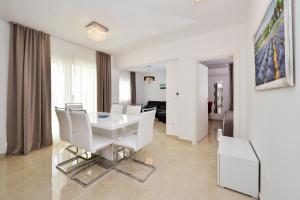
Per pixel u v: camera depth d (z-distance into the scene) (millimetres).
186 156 2668
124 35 3225
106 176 2027
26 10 2281
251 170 1618
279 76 1031
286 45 905
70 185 1830
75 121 1979
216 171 2160
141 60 4262
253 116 1974
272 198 1225
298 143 836
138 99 7508
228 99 6191
